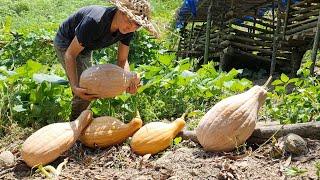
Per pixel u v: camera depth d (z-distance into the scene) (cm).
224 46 937
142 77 392
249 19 966
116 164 277
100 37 299
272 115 348
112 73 293
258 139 282
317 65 780
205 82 405
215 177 245
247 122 270
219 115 272
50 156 277
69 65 306
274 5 1023
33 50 764
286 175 237
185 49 1245
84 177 265
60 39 330
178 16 1202
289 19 784
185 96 396
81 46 301
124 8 276
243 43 931
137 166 271
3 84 362
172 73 394
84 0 1692
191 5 1044
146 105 371
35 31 871
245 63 948
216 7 988
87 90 295
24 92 367
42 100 356
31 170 277
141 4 283
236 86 404
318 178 229
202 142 276
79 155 294
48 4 1639
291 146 260
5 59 712
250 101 275
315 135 274
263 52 900
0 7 1583
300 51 869
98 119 301
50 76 360
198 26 1245
